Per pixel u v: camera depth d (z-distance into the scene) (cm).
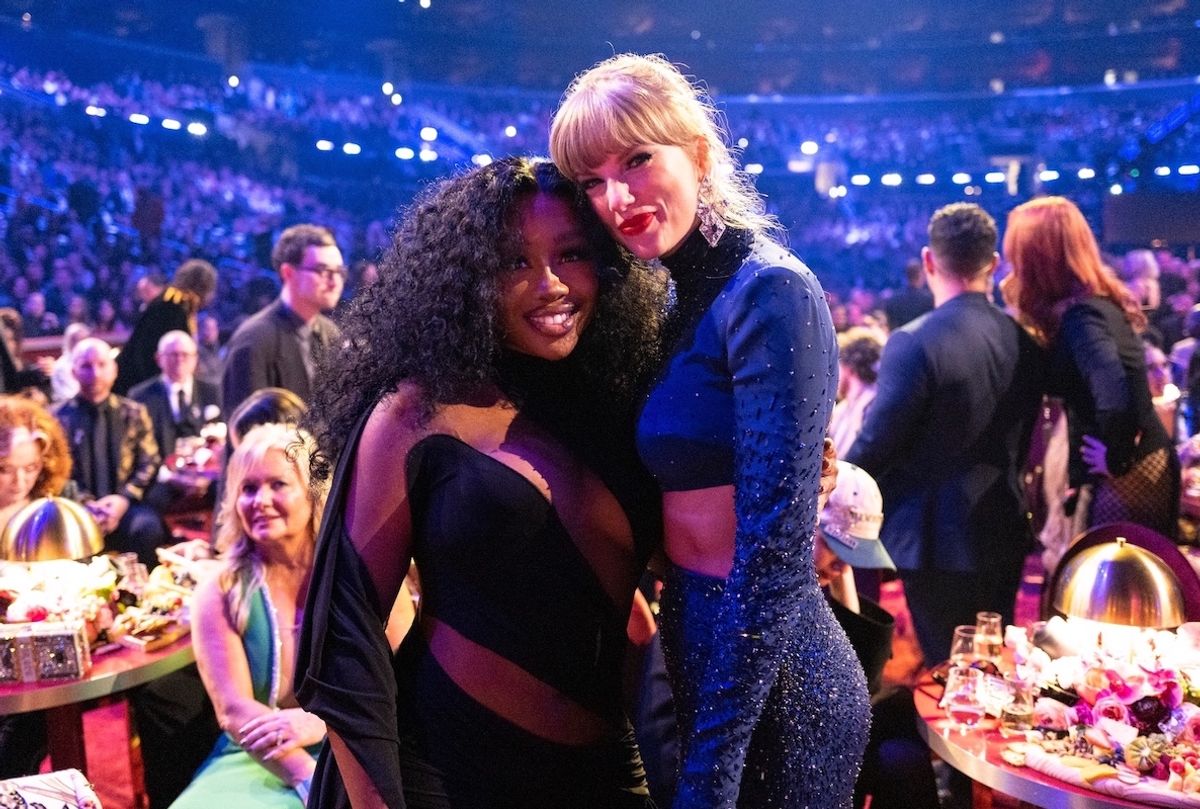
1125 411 319
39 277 1114
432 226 146
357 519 145
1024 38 1656
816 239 1606
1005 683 225
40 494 338
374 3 1623
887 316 841
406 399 146
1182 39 1555
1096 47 1616
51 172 1240
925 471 316
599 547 149
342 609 144
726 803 139
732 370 139
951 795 289
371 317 150
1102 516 349
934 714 228
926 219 1603
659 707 179
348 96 1612
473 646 146
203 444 534
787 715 150
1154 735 195
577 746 151
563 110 139
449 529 144
